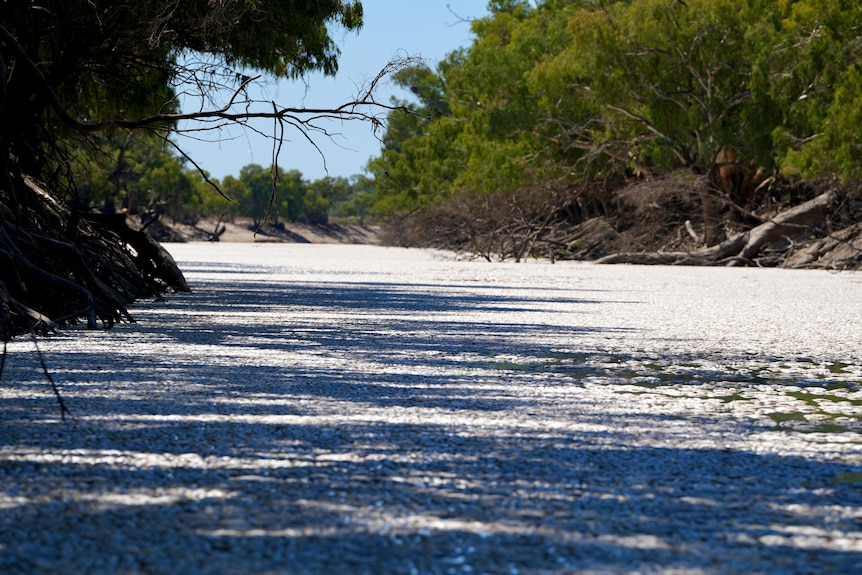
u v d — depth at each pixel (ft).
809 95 193.57
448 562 17.01
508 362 48.93
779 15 200.75
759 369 47.65
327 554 17.35
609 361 49.98
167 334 58.59
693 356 52.65
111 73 90.84
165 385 38.01
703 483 23.49
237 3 79.05
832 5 170.91
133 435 27.89
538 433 29.86
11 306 51.29
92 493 21.31
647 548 18.06
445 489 22.34
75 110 99.50
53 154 84.79
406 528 19.04
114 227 91.09
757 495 22.31
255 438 27.91
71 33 80.94
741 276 166.61
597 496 21.95
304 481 22.81
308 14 84.58
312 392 37.27
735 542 18.57
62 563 16.72
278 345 53.93
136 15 78.74
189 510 20.11
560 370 46.39
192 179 622.95
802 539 18.81
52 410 31.78
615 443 28.50
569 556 17.46
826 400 37.99
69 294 59.41
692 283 140.87
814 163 178.09
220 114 71.41
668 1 223.30
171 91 98.99
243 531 18.67
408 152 458.50
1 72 62.13
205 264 205.98
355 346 54.54
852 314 83.46
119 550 17.43
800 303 97.60
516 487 22.68
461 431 29.91
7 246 56.80
